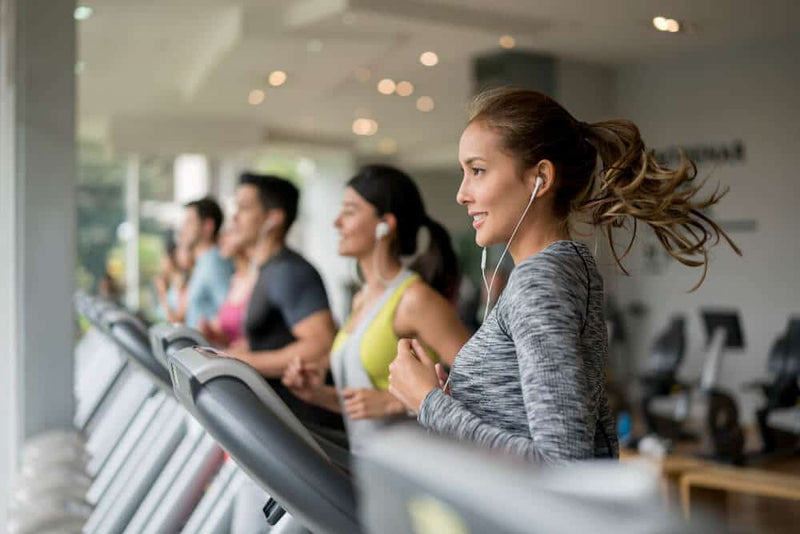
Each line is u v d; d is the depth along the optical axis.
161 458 2.34
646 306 10.19
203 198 5.17
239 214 3.46
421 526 0.50
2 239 4.17
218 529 1.85
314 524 0.84
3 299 4.08
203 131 14.71
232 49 9.38
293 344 2.96
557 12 8.37
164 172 17.19
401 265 2.51
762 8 8.26
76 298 3.83
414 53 10.01
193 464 1.99
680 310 9.94
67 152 4.02
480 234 1.42
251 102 13.09
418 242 2.52
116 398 3.70
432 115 14.41
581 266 1.28
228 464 1.96
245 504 1.75
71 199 4.02
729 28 8.93
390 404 2.19
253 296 3.10
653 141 10.28
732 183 9.66
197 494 1.98
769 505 6.02
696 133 9.95
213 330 3.75
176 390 1.08
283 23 8.71
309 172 18.80
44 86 4.00
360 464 0.54
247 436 0.87
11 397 3.99
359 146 17.39
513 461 0.47
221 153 15.05
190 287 5.08
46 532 2.44
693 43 9.52
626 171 1.48
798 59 9.23
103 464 3.08
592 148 1.46
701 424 9.13
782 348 7.43
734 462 6.93
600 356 1.29
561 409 1.15
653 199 1.46
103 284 12.01
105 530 2.31
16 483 2.84
